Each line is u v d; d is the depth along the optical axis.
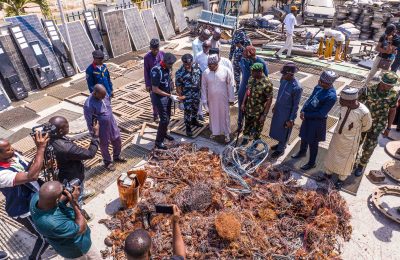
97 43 10.63
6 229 4.36
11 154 3.27
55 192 2.65
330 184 4.99
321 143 6.31
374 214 4.59
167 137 6.37
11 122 7.09
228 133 6.23
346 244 4.11
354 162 5.09
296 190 4.88
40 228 2.73
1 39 8.04
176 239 2.73
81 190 4.09
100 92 4.64
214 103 5.87
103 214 4.59
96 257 3.37
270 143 6.29
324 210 4.39
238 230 3.89
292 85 5.10
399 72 9.82
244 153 5.62
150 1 13.74
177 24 14.12
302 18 16.02
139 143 6.31
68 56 9.77
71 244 2.94
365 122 4.49
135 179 4.52
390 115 4.87
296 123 7.05
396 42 8.54
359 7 13.41
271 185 4.85
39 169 3.18
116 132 5.31
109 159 5.43
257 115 5.61
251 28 13.83
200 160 5.57
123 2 12.78
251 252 3.80
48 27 9.23
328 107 4.81
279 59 10.99
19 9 11.30
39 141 3.27
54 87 8.92
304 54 11.28
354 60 10.66
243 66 5.82
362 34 13.00
